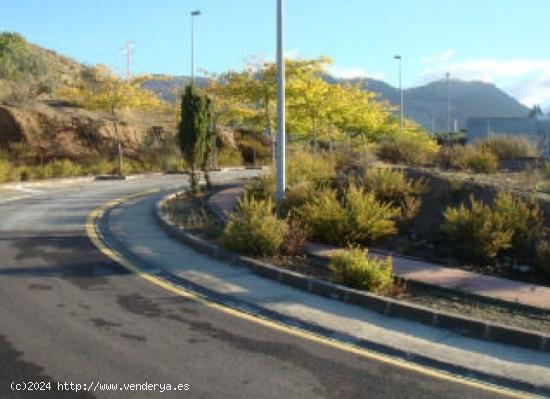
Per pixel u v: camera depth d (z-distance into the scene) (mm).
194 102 21062
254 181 18359
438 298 9383
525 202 12836
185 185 27406
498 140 21531
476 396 6207
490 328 7855
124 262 11578
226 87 33500
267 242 11594
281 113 14438
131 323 8047
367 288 9469
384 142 22516
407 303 8664
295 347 7367
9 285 9805
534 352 7500
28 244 13227
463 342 7758
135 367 6570
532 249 11711
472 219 12062
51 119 38781
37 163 35812
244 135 49438
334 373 6613
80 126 39531
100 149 39469
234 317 8445
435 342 7707
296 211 13906
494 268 11422
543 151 25578
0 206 19812
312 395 6020
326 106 35219
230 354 7051
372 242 12914
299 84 32031
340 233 12742
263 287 9953
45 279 10234
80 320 8102
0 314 8273
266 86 32125
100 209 18859
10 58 51594
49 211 18453
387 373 6688
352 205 13203
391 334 7918
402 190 14500
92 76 44750
